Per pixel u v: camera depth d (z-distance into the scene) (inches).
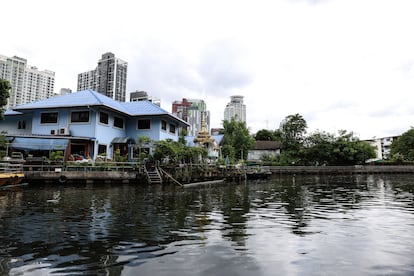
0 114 956.6
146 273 203.0
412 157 2578.7
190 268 213.2
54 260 226.2
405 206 527.2
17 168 806.5
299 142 2331.4
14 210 438.9
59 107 1047.0
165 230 324.2
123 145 1157.7
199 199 598.9
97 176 865.5
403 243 281.9
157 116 1173.1
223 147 1855.3
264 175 1482.5
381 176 1803.6
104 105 1007.0
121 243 272.1
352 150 2126.0
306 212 455.5
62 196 602.9
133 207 478.6
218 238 293.7
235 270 210.7
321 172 2052.2
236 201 580.1
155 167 957.2
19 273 200.4
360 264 225.5
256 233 315.9
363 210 478.9
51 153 917.2
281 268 215.6
